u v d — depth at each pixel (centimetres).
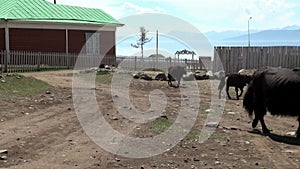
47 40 3150
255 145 973
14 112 1261
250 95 1153
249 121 1272
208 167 795
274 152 917
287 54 2519
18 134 1004
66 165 787
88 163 801
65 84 1961
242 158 862
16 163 791
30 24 3075
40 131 1042
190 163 817
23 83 1794
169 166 796
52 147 905
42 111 1306
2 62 2573
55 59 2933
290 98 1061
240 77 1762
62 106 1402
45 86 1828
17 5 3186
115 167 782
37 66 2734
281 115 1097
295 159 866
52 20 3150
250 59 2669
